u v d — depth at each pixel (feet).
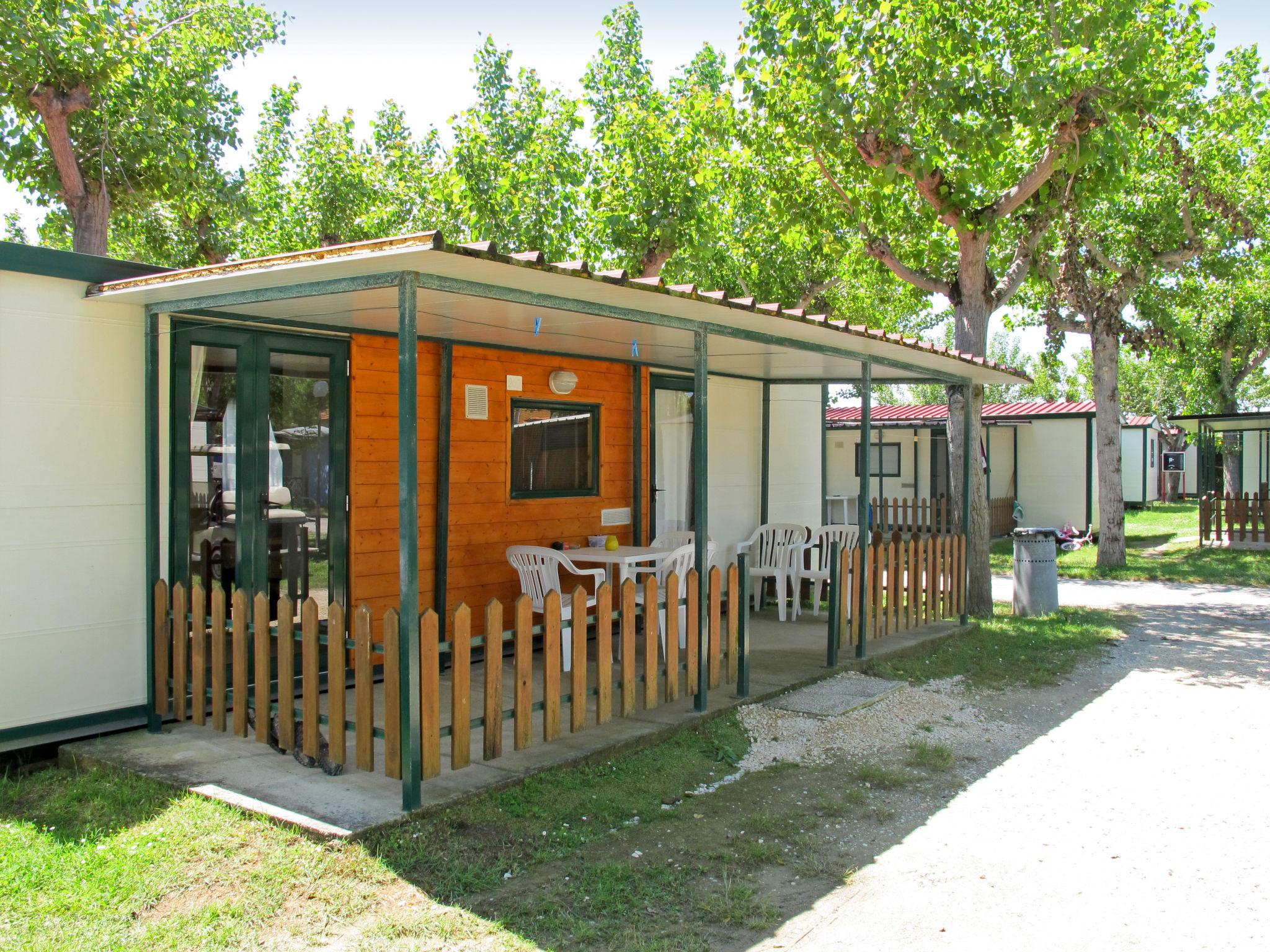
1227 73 43.57
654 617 18.37
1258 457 67.92
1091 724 20.21
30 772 15.96
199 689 16.83
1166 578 47.11
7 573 15.98
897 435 71.36
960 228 32.78
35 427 16.33
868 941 10.77
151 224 52.11
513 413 25.09
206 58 46.60
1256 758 17.80
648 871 12.38
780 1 31.73
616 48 48.88
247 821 13.16
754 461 34.01
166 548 17.93
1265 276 60.49
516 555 23.31
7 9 33.58
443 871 12.03
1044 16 30.60
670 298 15.94
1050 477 68.18
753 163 40.86
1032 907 11.67
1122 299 49.37
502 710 15.34
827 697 21.13
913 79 30.22
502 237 46.85
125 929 10.52
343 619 14.42
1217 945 10.69
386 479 21.90
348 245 12.45
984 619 33.55
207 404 18.62
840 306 63.52
